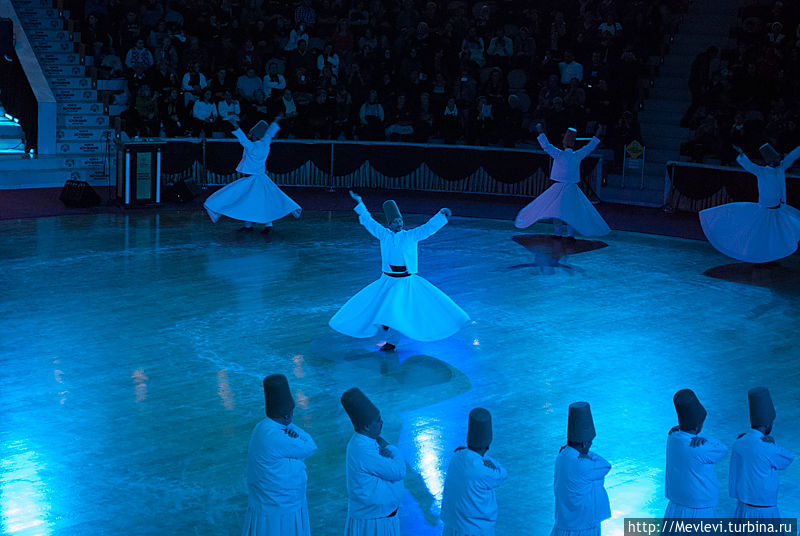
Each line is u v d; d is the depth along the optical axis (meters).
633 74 22.14
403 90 23.02
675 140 21.95
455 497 5.87
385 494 5.95
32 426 8.45
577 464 5.87
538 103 22.66
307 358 10.42
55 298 12.30
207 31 23.36
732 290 13.72
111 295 12.52
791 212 15.02
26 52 21.89
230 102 21.78
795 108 20.70
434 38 23.31
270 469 5.89
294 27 24.11
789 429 8.78
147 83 21.56
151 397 9.20
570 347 11.02
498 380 9.91
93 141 21.64
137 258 14.52
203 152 20.78
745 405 9.34
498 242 16.62
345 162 21.75
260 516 5.98
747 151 20.11
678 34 23.88
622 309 12.62
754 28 22.70
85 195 18.30
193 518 6.94
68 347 10.51
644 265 15.13
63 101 21.80
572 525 5.95
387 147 21.67
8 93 21.50
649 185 20.84
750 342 11.32
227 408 8.98
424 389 9.59
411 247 10.30
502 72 22.86
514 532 6.89
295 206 16.64
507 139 21.88
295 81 22.77
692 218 19.06
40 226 16.58
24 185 20.27
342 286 13.29
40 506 7.05
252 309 12.13
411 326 10.25
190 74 21.75
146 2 23.56
